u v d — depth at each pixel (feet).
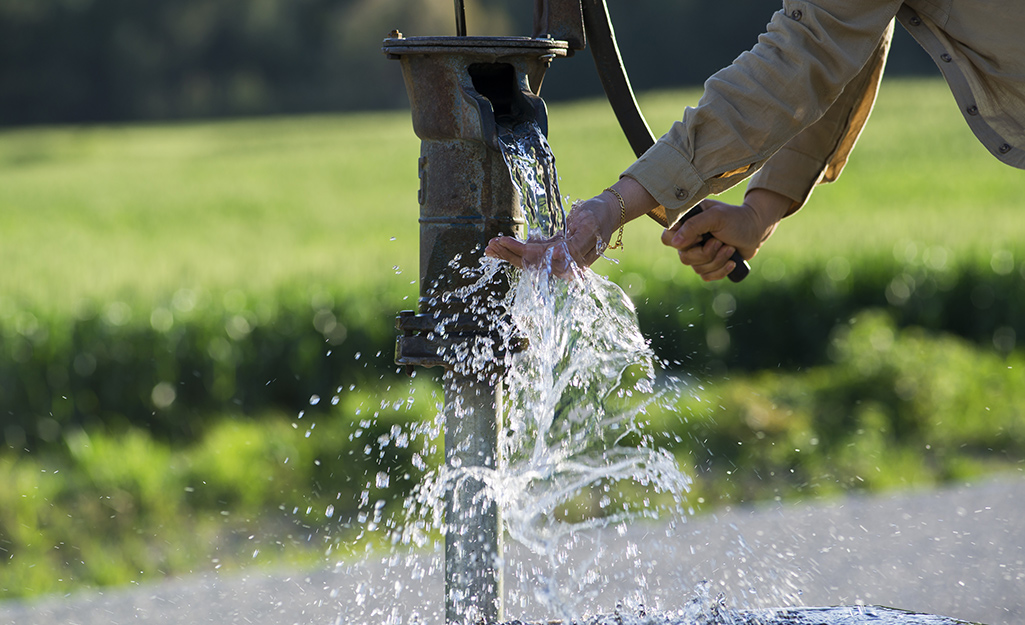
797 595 14.26
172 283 38.96
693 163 7.57
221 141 197.36
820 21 7.50
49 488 24.13
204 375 33.30
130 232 66.03
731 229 9.16
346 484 24.95
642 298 37.01
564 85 264.52
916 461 25.88
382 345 35.04
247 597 16.10
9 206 89.71
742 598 14.10
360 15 303.07
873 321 33.63
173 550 21.52
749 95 7.50
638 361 8.68
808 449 25.84
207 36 292.61
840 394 29.40
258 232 62.85
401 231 61.41
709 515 21.01
